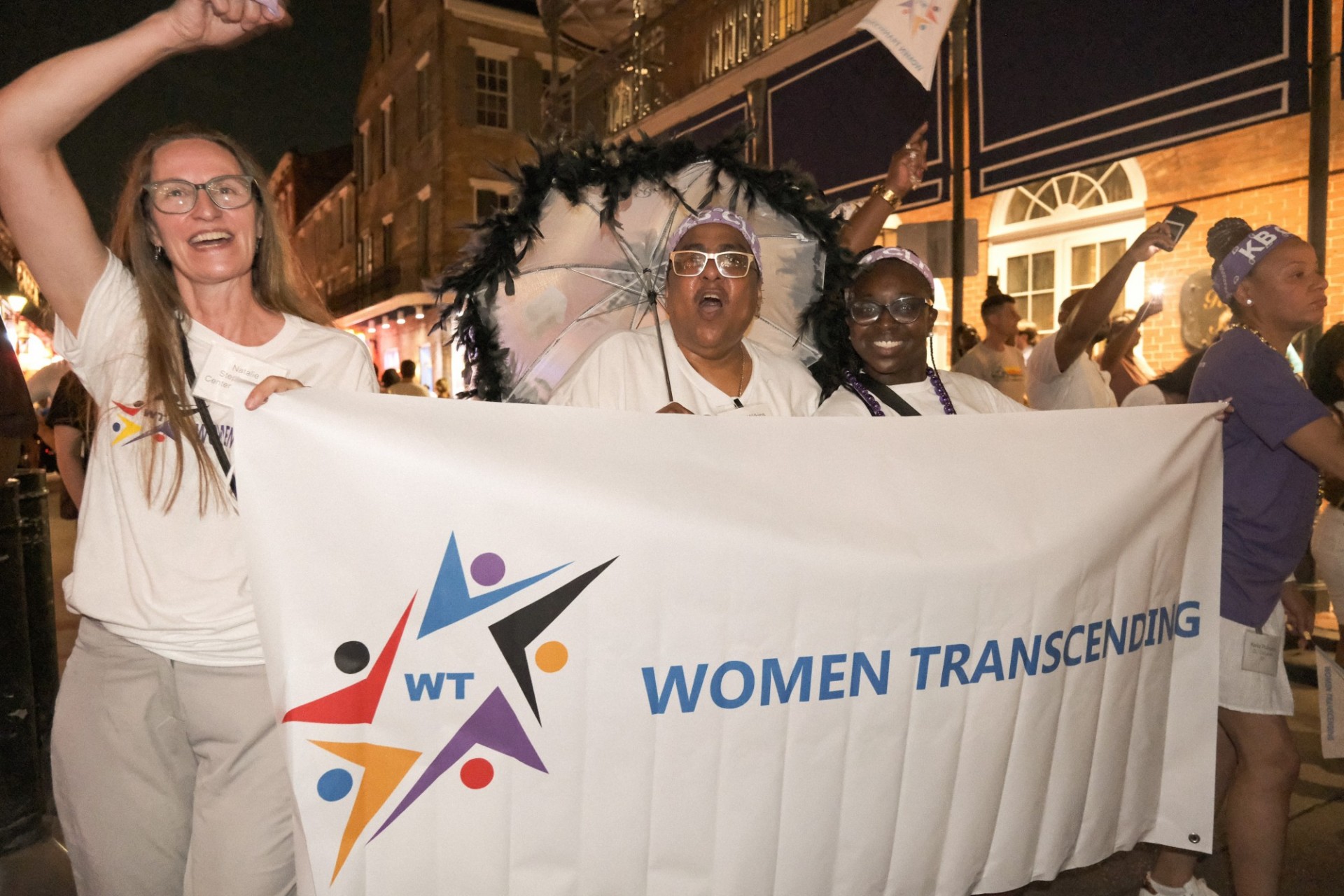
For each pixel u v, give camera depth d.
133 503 1.80
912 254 2.49
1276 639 2.54
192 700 1.79
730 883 1.84
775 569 1.83
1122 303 7.19
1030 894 2.97
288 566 1.64
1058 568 2.04
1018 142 6.63
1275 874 2.54
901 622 1.92
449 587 1.70
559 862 1.76
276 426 1.65
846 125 8.27
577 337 2.71
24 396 2.60
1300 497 2.52
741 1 10.10
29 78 1.63
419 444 1.70
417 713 1.69
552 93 12.62
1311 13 4.99
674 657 1.79
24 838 3.21
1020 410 2.67
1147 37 5.73
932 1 3.09
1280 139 6.07
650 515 1.79
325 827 1.66
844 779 1.90
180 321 1.88
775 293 2.74
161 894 1.85
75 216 1.76
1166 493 2.21
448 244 21.28
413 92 22.75
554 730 1.75
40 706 3.72
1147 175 6.98
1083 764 2.13
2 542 3.15
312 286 2.19
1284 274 2.53
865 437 1.98
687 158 2.54
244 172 1.97
